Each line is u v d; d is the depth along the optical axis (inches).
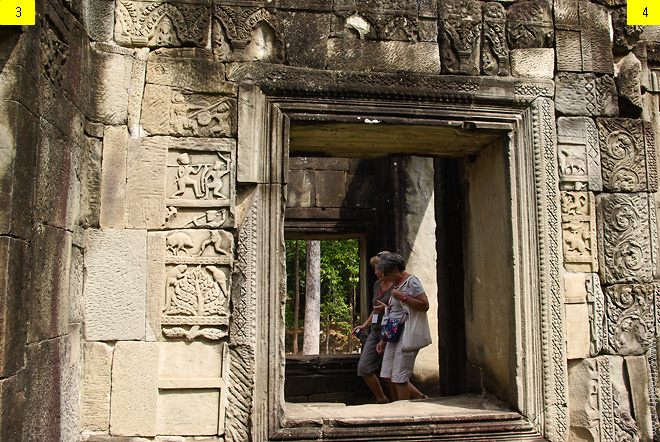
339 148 148.9
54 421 98.9
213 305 118.3
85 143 114.8
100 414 113.3
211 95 123.0
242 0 126.4
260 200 121.6
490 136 137.4
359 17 130.3
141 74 121.1
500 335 136.3
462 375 165.8
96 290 115.3
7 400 80.8
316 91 124.8
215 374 117.3
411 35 131.5
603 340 131.6
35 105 90.4
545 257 129.9
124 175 118.6
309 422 118.9
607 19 141.7
